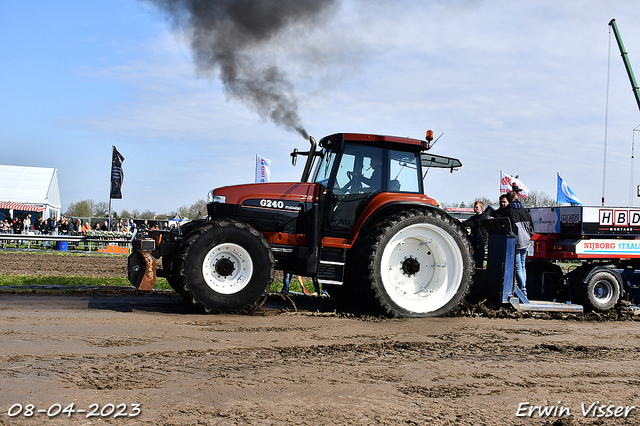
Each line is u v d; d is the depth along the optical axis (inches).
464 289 270.5
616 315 295.0
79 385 128.2
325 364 157.2
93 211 2400.3
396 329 224.1
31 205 1290.6
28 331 186.1
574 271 327.0
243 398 123.5
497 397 133.9
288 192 269.7
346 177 271.4
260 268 246.4
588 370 163.0
